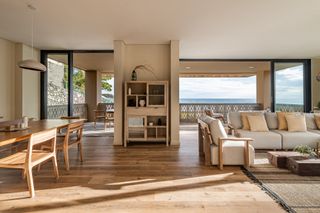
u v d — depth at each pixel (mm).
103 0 3279
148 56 5859
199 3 3361
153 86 5613
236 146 3693
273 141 4641
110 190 2760
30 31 4715
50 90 7504
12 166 2514
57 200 2488
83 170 3510
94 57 7496
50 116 7250
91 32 4793
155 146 5301
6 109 5371
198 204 2408
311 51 6473
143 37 5176
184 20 4074
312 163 3242
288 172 3412
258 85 10367
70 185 2906
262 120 4996
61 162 3924
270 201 2475
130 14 3793
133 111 5430
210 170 3531
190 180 3102
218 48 6145
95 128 8242
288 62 7562
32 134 2512
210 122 3883
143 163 3908
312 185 2908
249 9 3574
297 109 7766
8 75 5426
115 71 5469
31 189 2539
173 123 5457
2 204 2396
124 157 4301
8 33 4840
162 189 2799
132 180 3096
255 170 3512
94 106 10484
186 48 6164
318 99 7492
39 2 3336
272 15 3812
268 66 8984
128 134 5453
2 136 2576
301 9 3562
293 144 4629
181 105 10469
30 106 5988
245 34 4895
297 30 4605
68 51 6410
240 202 2453
